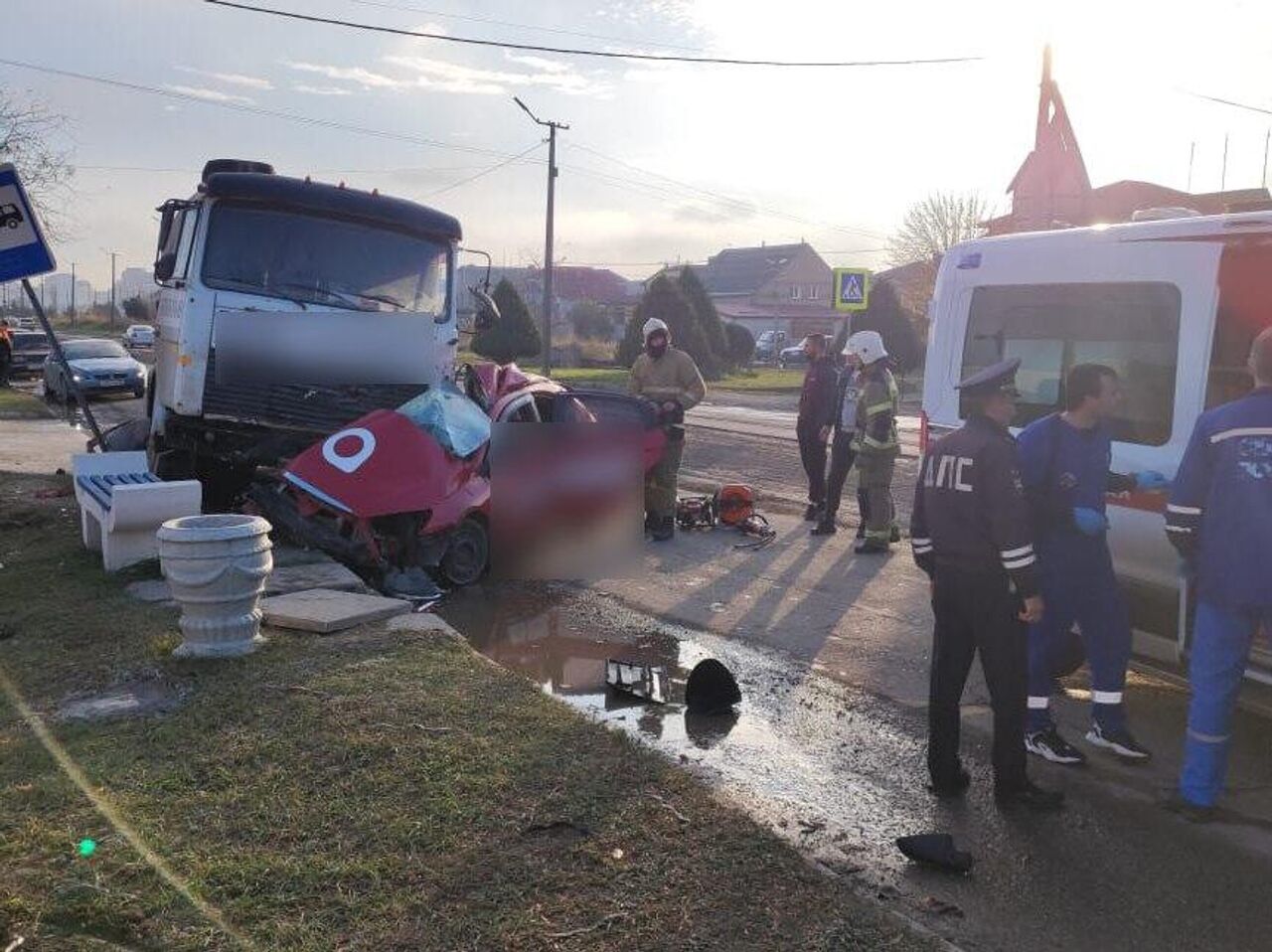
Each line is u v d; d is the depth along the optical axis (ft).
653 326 32.12
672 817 12.69
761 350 211.61
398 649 18.61
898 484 44.47
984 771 15.76
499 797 12.97
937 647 14.89
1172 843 13.47
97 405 77.41
